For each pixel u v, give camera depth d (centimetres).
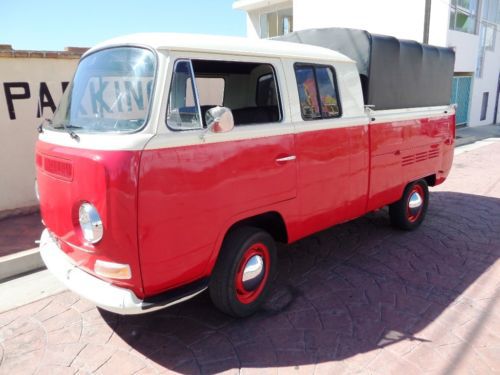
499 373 273
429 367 279
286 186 337
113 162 240
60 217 284
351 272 421
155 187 251
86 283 271
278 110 338
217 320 337
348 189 404
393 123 452
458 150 1233
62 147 280
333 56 387
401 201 509
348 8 1506
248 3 1942
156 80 259
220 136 284
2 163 557
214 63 309
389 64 443
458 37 1439
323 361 286
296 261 450
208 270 296
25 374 274
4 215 557
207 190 279
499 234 526
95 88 299
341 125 384
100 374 274
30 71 564
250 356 292
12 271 416
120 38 299
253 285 336
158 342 308
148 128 252
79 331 322
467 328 322
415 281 400
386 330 321
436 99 548
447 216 602
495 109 2009
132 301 255
